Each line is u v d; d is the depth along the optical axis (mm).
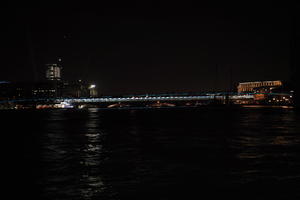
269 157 38719
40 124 117938
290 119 120375
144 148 48969
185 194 23984
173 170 31891
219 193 24078
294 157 38562
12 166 36750
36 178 30219
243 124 97500
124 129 87562
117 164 35938
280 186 25453
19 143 60344
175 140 58562
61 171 33188
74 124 114000
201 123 105000
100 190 25391
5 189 26578
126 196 23766
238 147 48062
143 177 29203
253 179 27734
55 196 24391
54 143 59094
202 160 37156
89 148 50750
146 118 143125
